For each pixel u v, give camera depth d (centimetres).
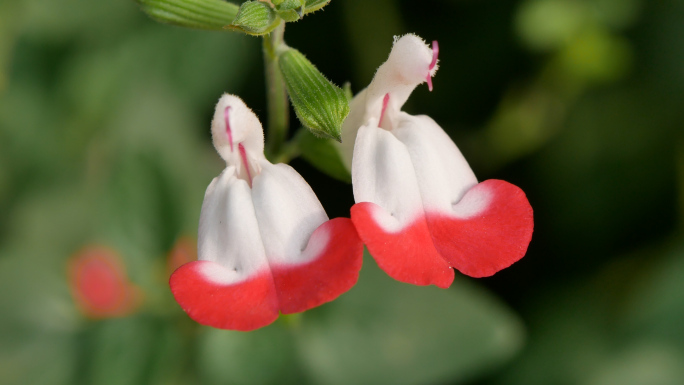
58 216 29
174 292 20
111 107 31
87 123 31
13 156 30
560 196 30
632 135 30
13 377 25
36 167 30
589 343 28
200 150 31
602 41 30
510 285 29
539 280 29
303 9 21
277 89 23
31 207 30
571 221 30
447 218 21
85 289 26
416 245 21
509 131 31
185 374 25
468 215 21
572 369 27
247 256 21
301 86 21
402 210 21
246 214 21
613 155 30
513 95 31
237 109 21
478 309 25
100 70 31
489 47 32
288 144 23
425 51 21
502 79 32
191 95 32
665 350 27
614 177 30
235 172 21
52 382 25
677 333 27
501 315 25
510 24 31
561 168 30
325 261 20
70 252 28
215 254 21
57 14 30
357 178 21
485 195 21
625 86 31
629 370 27
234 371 25
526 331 28
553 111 31
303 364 25
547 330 28
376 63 32
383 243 20
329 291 20
